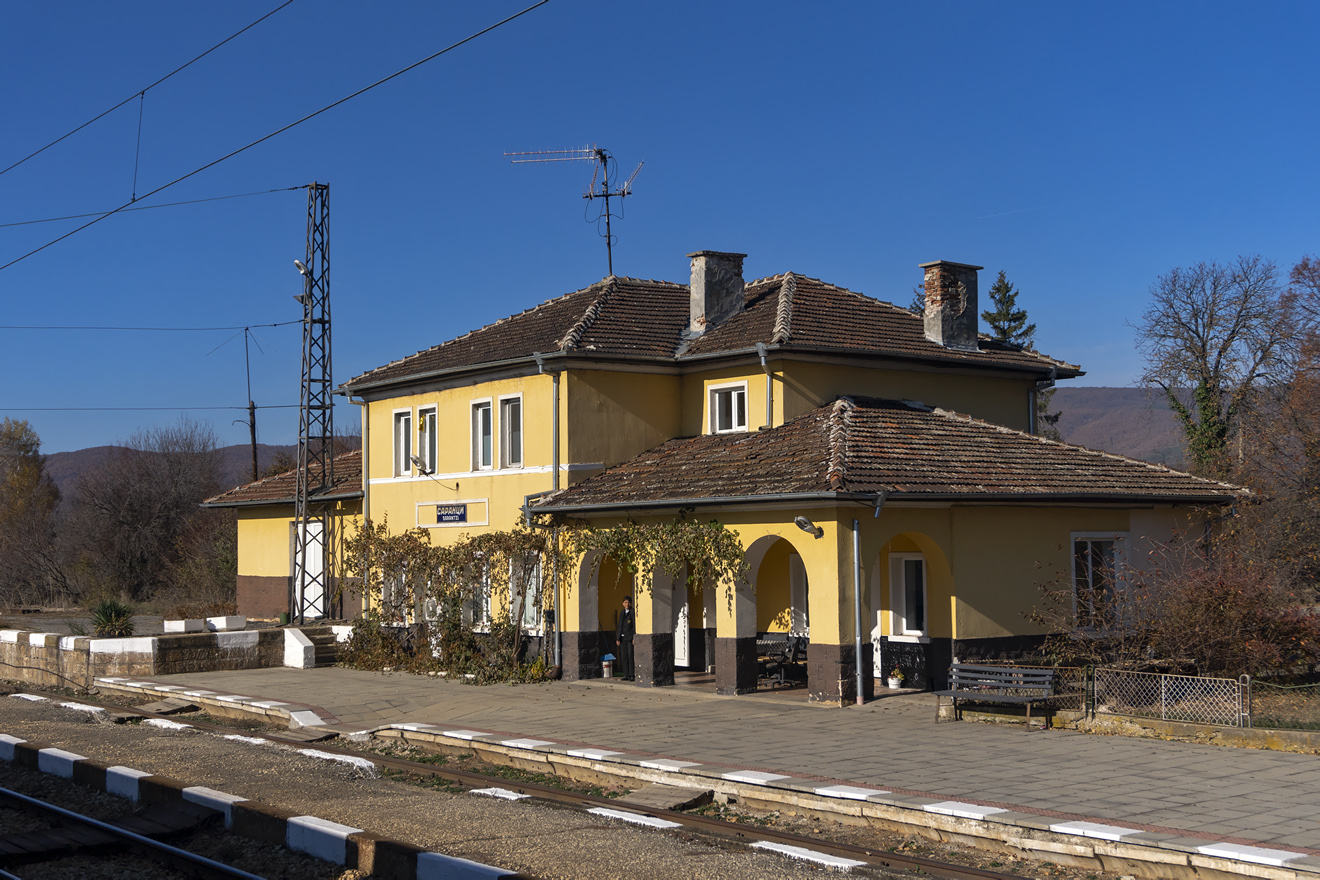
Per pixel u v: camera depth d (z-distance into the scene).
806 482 17.62
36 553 59.94
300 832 10.03
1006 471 19.58
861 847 10.08
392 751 16.09
